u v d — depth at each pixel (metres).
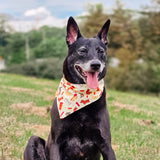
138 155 6.92
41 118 10.30
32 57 45.72
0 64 53.09
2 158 6.05
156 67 31.23
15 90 15.53
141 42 33.12
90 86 4.87
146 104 15.73
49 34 53.81
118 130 9.59
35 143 5.33
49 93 15.86
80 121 4.90
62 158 5.12
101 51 5.20
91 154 5.15
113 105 13.47
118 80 31.02
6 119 8.75
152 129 9.96
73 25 5.32
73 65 5.12
